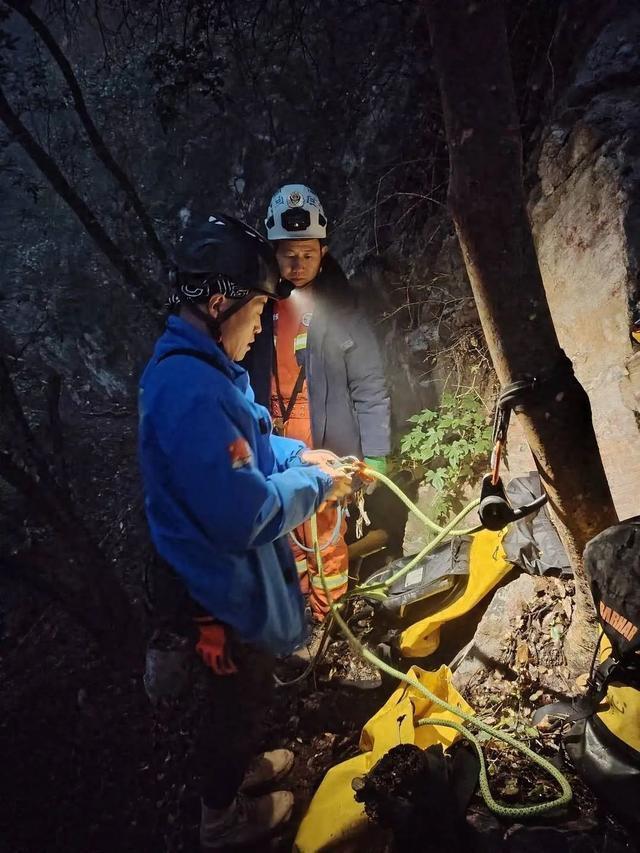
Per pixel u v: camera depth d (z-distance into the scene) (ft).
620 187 9.51
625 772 5.84
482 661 9.20
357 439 10.74
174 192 25.17
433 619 10.03
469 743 7.03
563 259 10.52
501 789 6.49
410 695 8.50
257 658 6.86
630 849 5.73
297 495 6.54
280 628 6.92
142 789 10.00
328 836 7.18
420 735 8.20
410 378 13.79
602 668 6.30
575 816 6.16
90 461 23.31
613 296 9.32
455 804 6.25
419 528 12.79
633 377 8.61
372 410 10.60
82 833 9.64
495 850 5.86
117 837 9.44
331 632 10.80
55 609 15.28
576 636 8.11
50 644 14.40
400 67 16.17
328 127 19.30
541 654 8.86
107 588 12.78
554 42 12.10
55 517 12.67
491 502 6.74
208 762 7.17
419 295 14.02
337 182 18.94
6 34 15.30
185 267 6.07
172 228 25.34
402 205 15.24
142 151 25.23
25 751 11.41
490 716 8.46
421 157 14.87
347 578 11.34
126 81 24.49
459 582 10.32
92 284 26.94
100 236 14.79
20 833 9.86
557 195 10.89
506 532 9.82
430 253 14.07
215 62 17.19
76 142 25.61
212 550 6.26
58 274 27.27
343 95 18.67
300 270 9.92
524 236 5.53
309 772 9.09
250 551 6.52
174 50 16.97
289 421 10.66
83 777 10.55
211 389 5.98
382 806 6.18
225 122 22.74
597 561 5.80
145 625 12.94
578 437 6.31
